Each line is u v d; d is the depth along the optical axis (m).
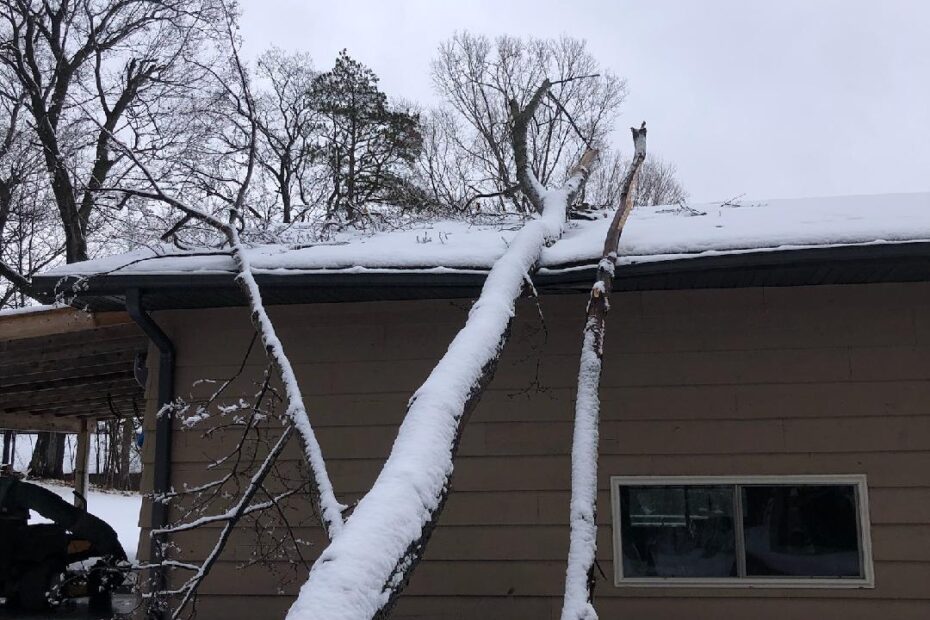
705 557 4.84
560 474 4.97
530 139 23.77
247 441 5.23
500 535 4.93
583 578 3.11
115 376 8.08
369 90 22.72
